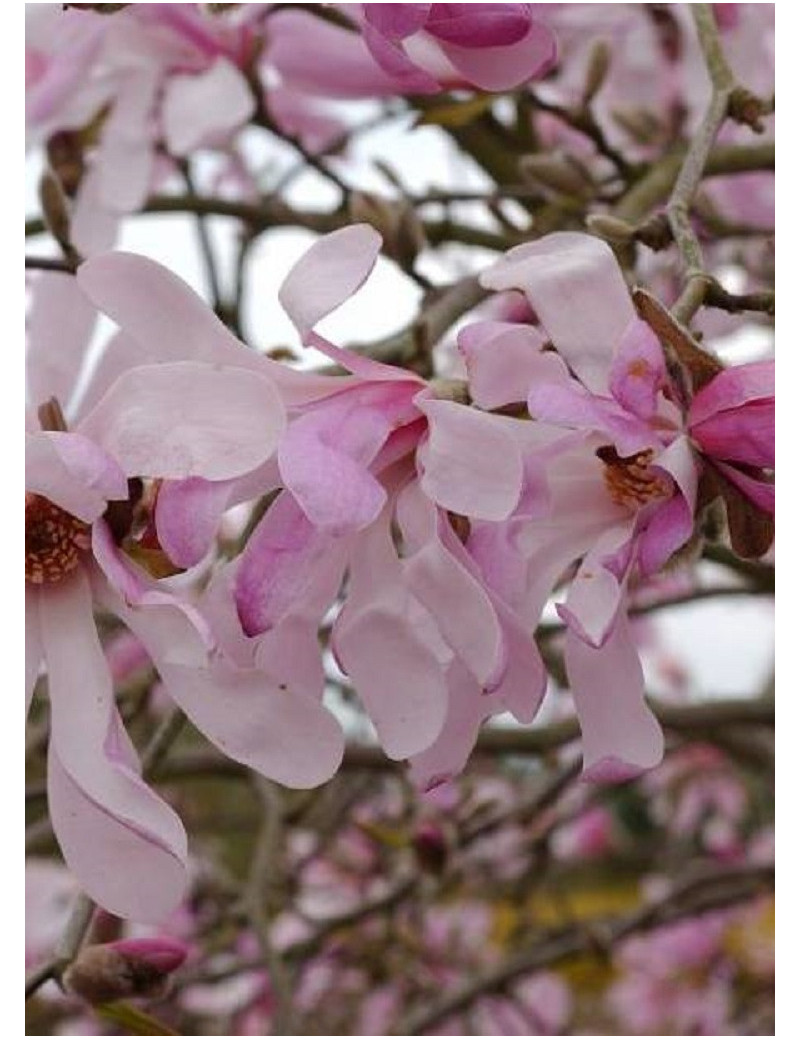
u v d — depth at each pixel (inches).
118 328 34.9
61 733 37.4
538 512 32.4
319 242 32.4
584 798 116.6
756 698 84.8
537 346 32.9
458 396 34.1
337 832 107.7
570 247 34.3
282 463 30.9
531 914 126.9
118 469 32.6
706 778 127.3
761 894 103.3
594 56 62.2
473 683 34.9
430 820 80.4
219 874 103.4
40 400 40.3
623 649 35.1
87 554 39.1
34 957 73.4
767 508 33.9
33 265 45.6
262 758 34.5
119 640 71.8
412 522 34.5
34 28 60.8
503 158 70.1
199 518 31.3
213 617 33.8
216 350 33.9
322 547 32.6
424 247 52.5
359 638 34.5
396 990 111.1
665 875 131.3
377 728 34.1
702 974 124.5
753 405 33.4
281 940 106.0
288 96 72.6
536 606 36.2
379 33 37.4
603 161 72.1
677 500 33.5
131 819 35.0
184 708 34.9
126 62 59.4
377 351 48.2
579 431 33.2
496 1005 110.9
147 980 43.7
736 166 62.0
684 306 36.8
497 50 39.1
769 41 61.4
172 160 72.3
